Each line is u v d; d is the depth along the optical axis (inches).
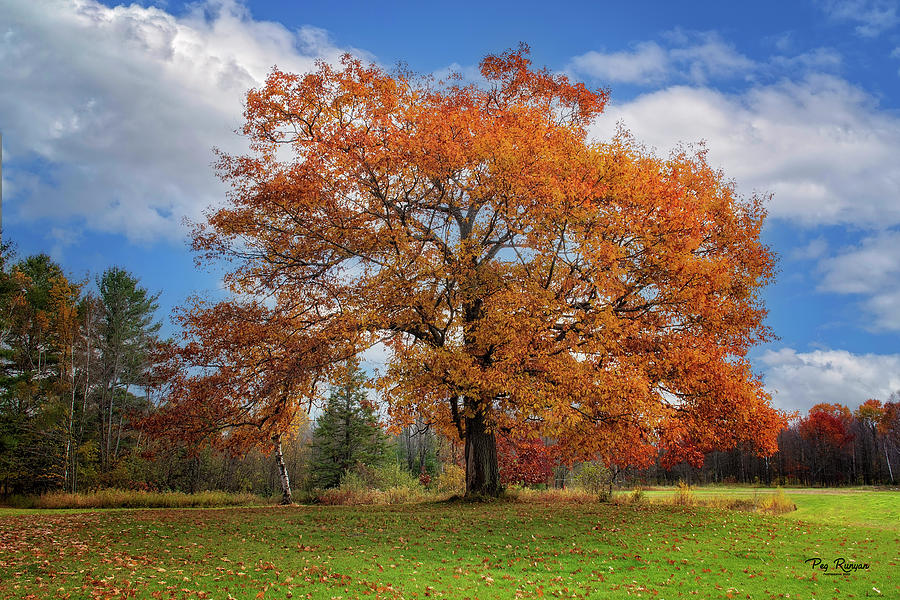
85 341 1445.6
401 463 2250.2
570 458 753.0
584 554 477.7
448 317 769.6
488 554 474.6
